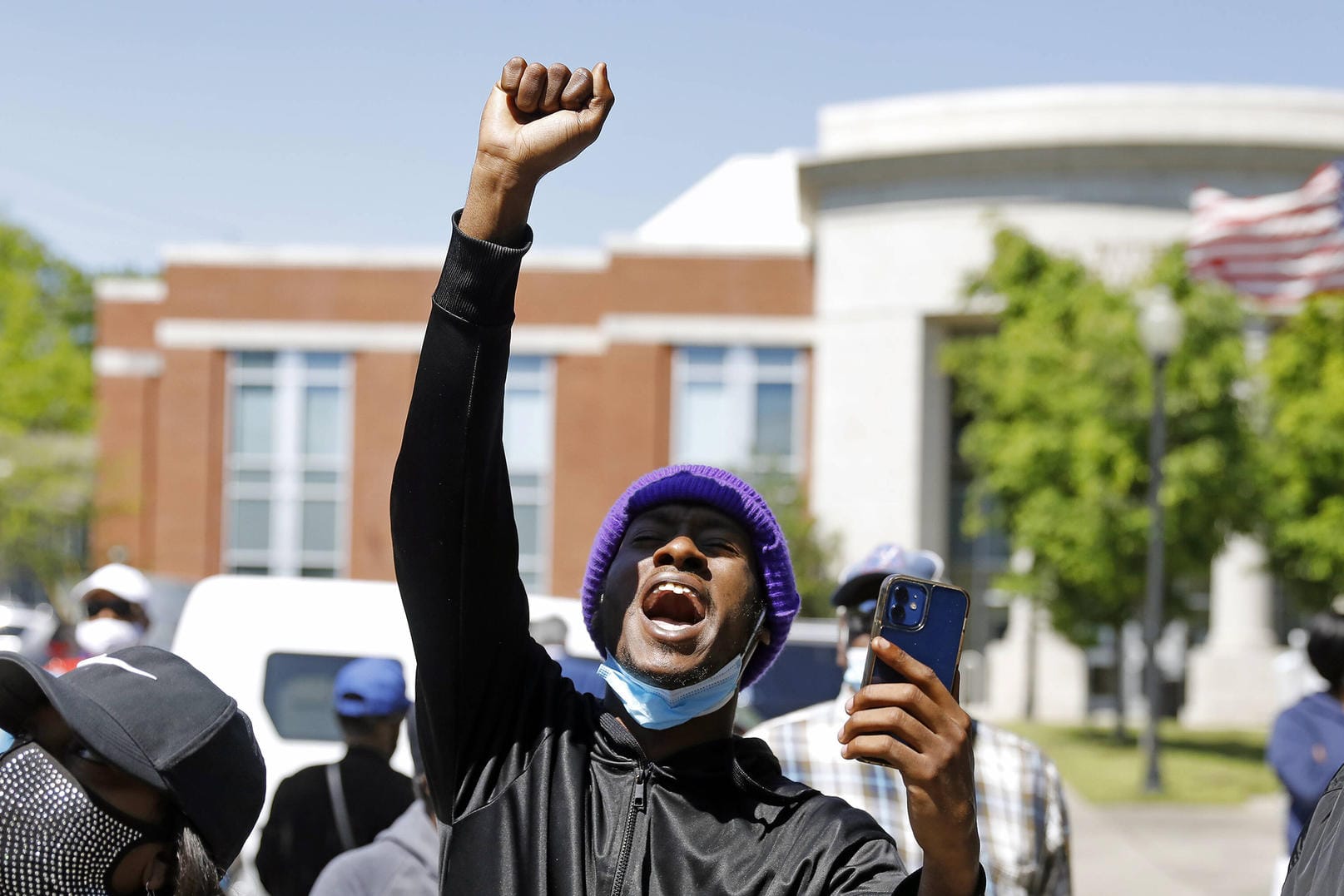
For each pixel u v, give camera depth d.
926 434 29.36
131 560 31.97
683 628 2.30
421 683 2.37
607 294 30.16
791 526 27.16
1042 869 3.76
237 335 30.77
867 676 1.92
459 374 2.24
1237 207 17.31
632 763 2.36
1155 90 27.72
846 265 29.31
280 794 5.09
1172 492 20.55
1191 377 20.98
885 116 28.98
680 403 29.83
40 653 15.48
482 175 2.17
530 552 30.17
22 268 55.78
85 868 1.82
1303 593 23.61
